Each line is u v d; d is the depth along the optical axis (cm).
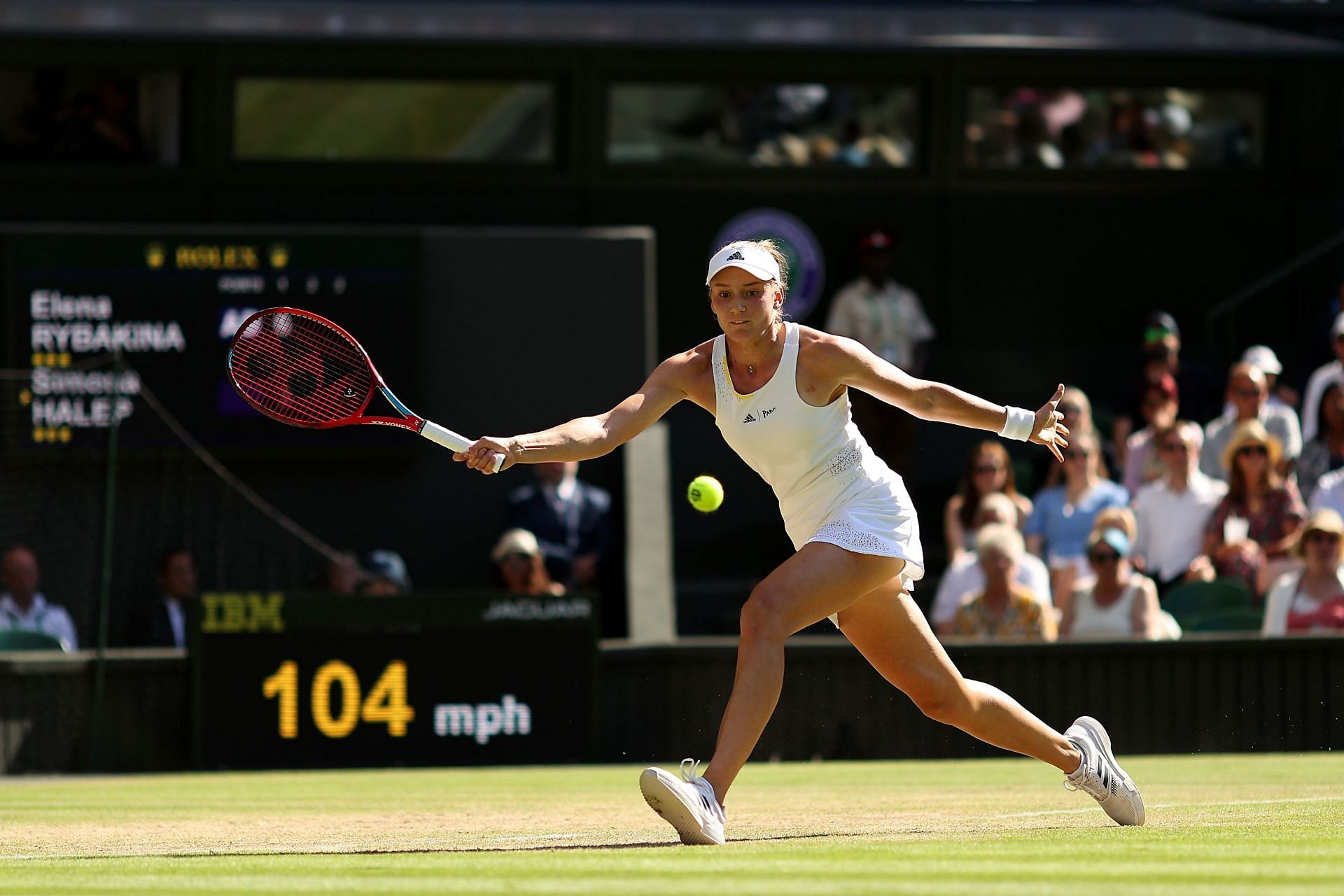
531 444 985
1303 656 2203
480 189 3550
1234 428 2759
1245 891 734
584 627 2198
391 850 1007
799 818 1257
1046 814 1252
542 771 2044
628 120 3591
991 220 3716
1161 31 3594
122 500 2825
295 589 2825
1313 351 3347
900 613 1023
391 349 3036
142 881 830
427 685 2169
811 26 3522
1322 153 3772
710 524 3359
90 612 2702
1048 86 3700
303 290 3003
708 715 2227
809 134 3650
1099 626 2238
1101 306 3753
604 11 3472
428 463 3044
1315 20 3616
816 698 2208
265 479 3003
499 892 747
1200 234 3775
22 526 2766
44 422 2827
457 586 3044
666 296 3622
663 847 973
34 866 925
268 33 3375
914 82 3644
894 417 3222
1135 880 774
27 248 2922
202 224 3459
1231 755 2153
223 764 2134
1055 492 2588
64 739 2136
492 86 3531
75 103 3397
